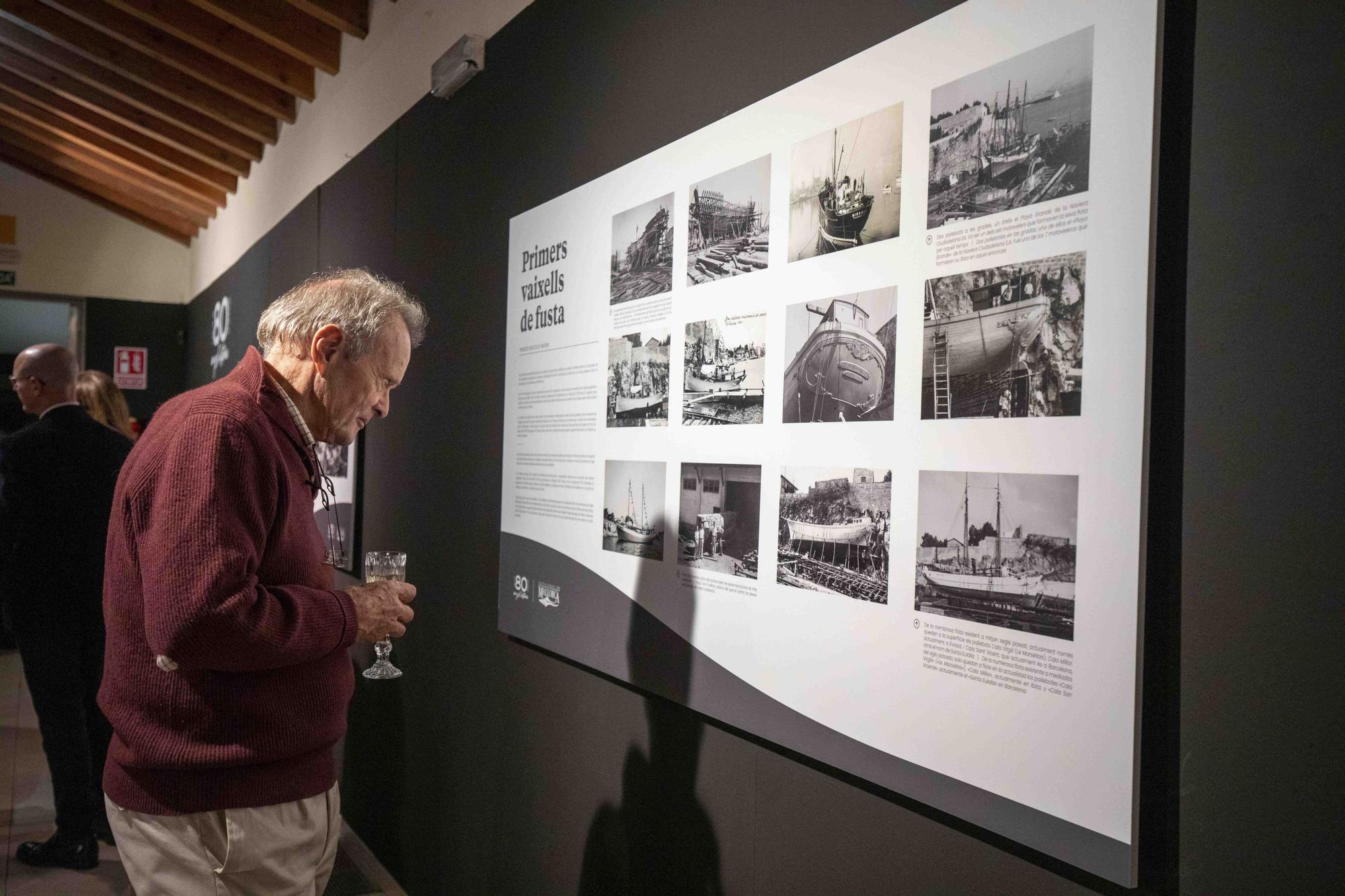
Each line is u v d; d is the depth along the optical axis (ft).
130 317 25.90
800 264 4.50
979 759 3.51
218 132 17.48
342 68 13.07
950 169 3.70
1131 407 3.02
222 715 4.52
